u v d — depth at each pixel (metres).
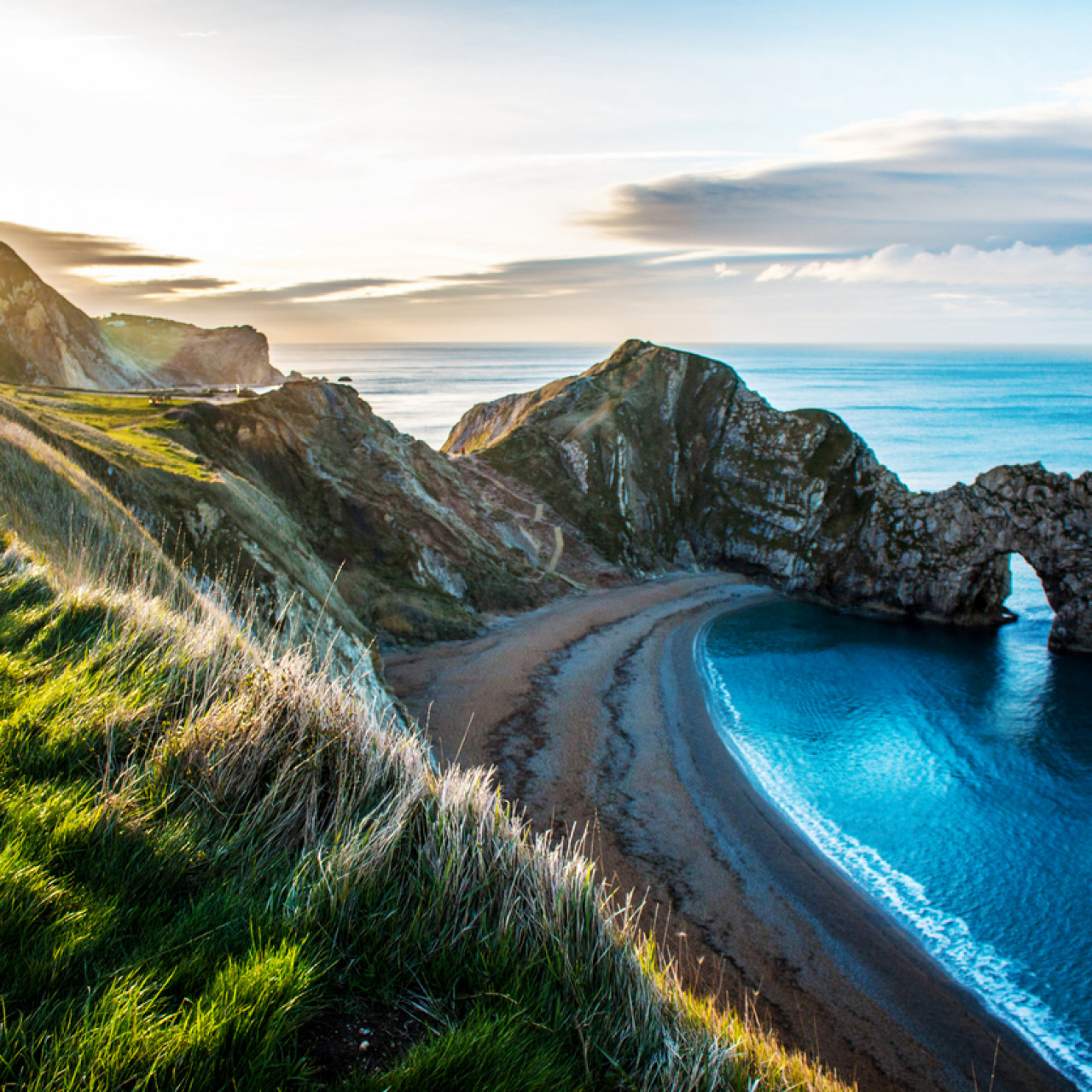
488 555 67.19
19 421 26.23
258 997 3.10
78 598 6.89
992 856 30.81
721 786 35.78
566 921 4.76
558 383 113.00
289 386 62.78
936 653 60.56
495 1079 3.23
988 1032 21.45
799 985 22.77
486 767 35.34
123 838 4.05
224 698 5.86
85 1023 2.78
